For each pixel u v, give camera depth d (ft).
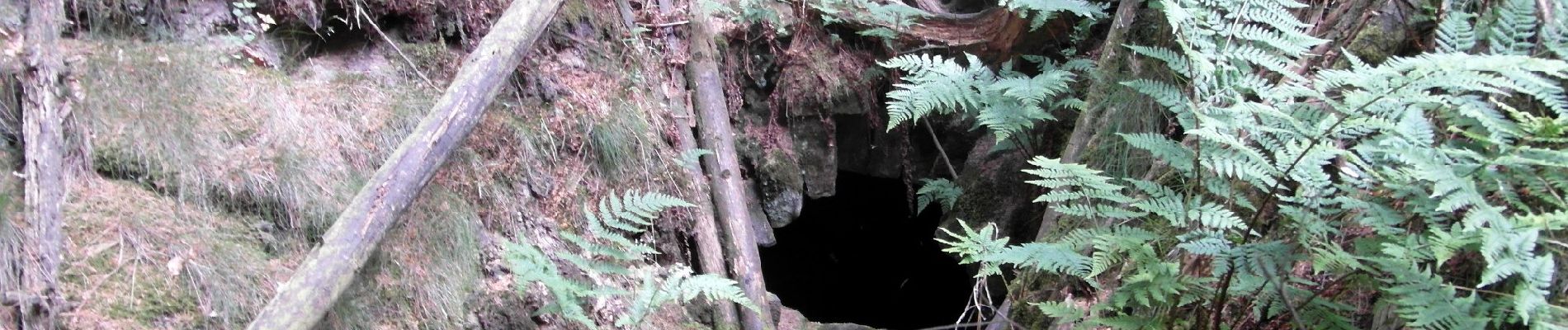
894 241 20.98
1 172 7.93
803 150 16.74
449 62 11.48
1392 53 10.43
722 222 12.82
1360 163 7.89
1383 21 10.51
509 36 10.82
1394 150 7.32
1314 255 7.57
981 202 15.93
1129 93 12.20
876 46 16.44
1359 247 7.91
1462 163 7.77
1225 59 8.92
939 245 19.13
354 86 10.73
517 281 9.68
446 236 10.04
